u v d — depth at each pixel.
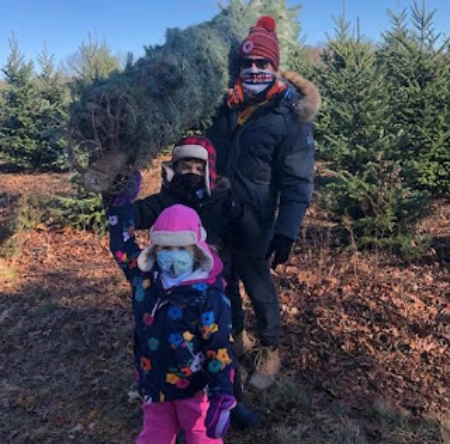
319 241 5.77
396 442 2.88
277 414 3.13
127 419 3.20
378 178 5.63
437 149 7.07
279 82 2.69
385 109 6.34
